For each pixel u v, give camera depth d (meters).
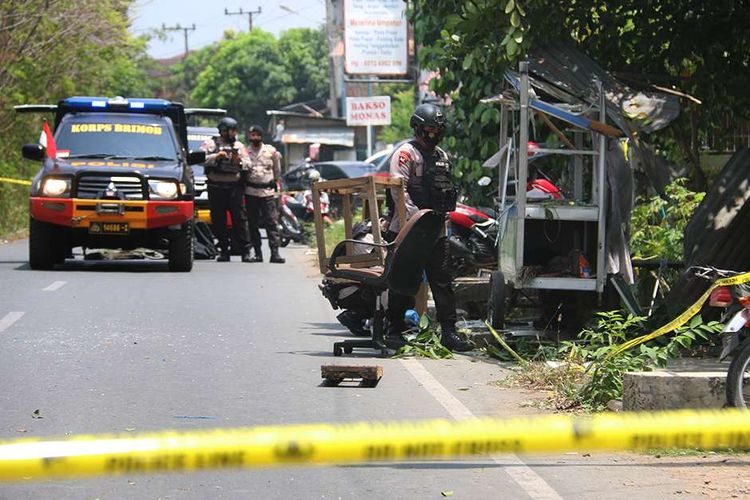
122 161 30.59
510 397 14.21
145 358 16.66
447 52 20.78
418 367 16.41
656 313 17.22
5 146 52.91
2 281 26.67
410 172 18.03
